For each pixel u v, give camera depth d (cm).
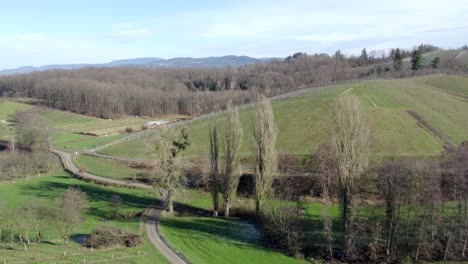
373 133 10462
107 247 5791
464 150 8075
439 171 6662
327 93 15388
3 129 17125
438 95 14662
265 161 7200
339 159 6094
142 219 7469
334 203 7962
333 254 5869
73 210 6259
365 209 6706
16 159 11869
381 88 15350
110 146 15162
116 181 10456
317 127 11644
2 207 7644
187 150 11744
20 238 5875
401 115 11944
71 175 11444
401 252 5728
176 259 5475
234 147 7731
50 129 15625
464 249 5616
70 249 5650
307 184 8588
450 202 6544
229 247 6159
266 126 7231
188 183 9856
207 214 7975
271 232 6512
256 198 7250
